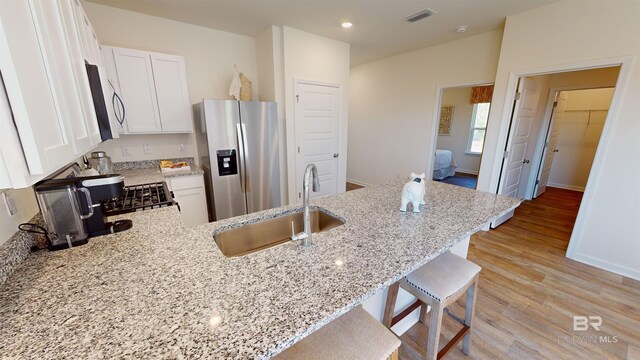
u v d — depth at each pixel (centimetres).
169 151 312
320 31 329
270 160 322
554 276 231
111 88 202
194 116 317
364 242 113
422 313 175
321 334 91
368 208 158
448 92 702
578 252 255
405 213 149
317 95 363
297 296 78
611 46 216
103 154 231
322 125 379
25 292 80
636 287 216
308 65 343
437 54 388
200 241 114
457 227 130
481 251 276
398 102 457
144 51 254
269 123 312
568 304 197
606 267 240
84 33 135
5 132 54
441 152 618
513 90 287
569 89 392
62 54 89
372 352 85
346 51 378
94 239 116
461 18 286
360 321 96
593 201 240
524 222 354
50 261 98
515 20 273
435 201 172
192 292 79
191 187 275
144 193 192
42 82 68
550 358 153
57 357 57
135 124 261
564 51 244
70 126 87
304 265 95
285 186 366
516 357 153
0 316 70
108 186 118
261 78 352
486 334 169
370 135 520
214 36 320
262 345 61
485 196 183
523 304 197
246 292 79
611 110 221
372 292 81
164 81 270
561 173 538
